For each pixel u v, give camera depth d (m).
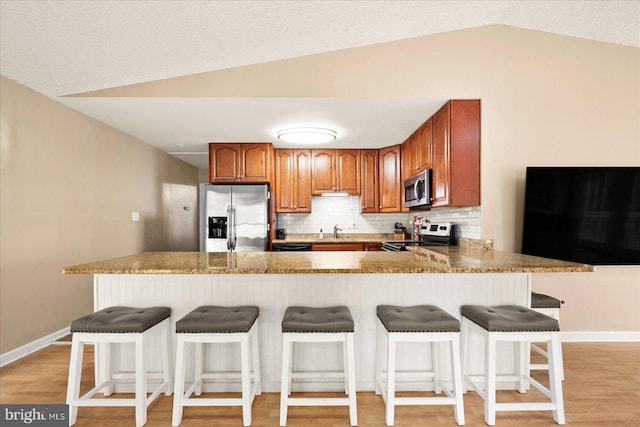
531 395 2.06
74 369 1.71
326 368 2.09
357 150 4.59
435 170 3.06
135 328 1.68
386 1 2.18
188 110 3.01
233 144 4.16
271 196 4.24
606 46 2.84
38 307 2.78
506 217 2.77
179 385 1.70
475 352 2.10
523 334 1.71
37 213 2.77
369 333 2.08
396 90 2.73
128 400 1.71
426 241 3.87
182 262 1.97
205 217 4.07
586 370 2.38
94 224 3.40
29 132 2.69
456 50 2.75
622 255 2.75
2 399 2.01
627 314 2.90
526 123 2.79
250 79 2.73
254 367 1.99
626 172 2.75
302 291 2.07
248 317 1.73
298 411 1.89
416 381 2.10
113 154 3.67
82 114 3.21
